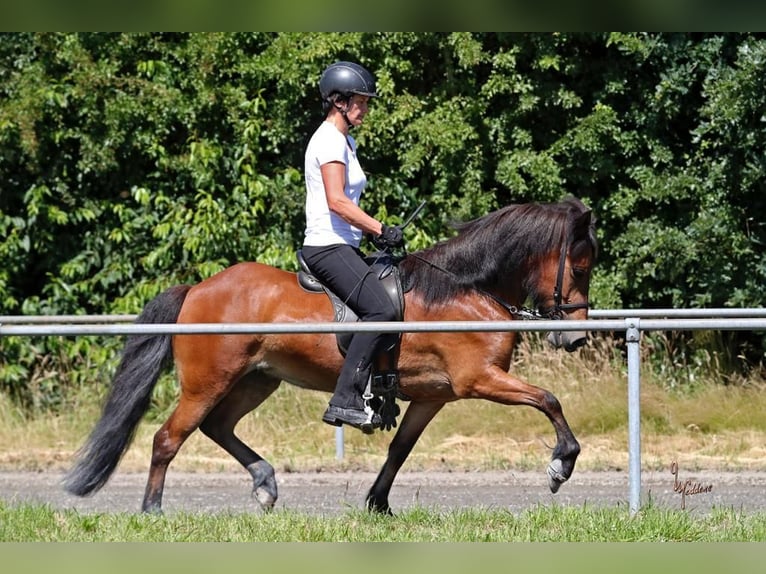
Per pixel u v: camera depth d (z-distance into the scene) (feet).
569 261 27.30
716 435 42.83
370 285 26.17
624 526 23.47
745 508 30.01
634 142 51.49
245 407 29.50
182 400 28.12
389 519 26.08
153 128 51.85
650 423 43.73
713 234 49.42
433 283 27.35
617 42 50.34
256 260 51.03
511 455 40.27
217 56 51.85
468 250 27.63
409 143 51.42
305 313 27.17
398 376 27.25
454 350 26.99
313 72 50.70
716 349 50.24
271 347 27.63
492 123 52.03
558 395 44.93
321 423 44.09
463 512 26.45
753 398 45.16
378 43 51.03
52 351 51.03
